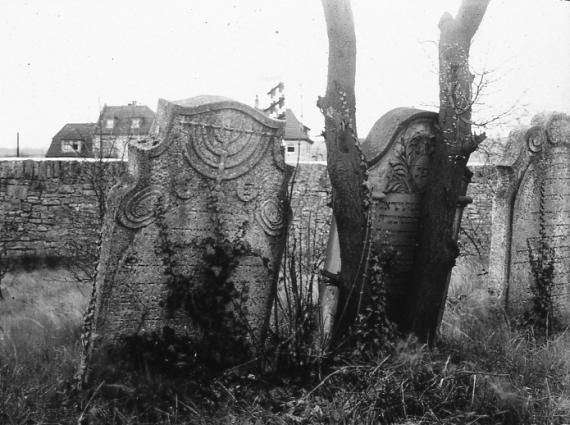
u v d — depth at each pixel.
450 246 6.48
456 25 6.46
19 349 6.34
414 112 6.59
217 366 5.51
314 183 13.76
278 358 5.46
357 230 5.94
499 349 6.28
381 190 6.50
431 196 6.47
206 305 5.59
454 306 7.81
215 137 5.61
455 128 6.38
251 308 5.93
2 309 8.16
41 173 12.55
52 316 7.65
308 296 5.91
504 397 4.95
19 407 4.70
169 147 5.43
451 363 5.75
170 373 5.33
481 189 13.17
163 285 5.50
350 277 5.98
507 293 7.67
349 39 5.83
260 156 5.85
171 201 5.48
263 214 5.91
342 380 5.28
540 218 7.87
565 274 8.17
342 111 5.87
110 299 5.30
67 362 5.88
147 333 5.43
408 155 6.58
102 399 4.94
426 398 4.93
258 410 4.83
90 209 12.54
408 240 6.72
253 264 5.91
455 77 6.42
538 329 7.57
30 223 12.57
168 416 4.70
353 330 5.86
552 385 5.52
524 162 7.62
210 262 5.64
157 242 5.45
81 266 9.42
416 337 6.27
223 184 5.69
